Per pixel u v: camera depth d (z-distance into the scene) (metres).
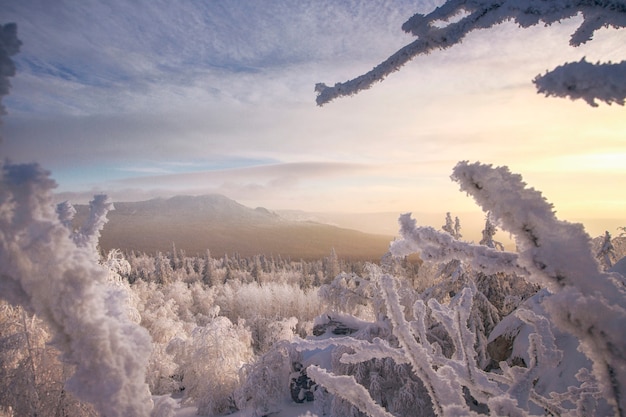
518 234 0.98
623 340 0.81
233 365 19.42
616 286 0.92
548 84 0.98
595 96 0.94
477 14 1.50
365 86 1.73
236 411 18.39
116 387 0.96
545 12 1.36
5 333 4.91
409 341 1.57
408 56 1.64
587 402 1.75
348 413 13.59
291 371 17.48
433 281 17.56
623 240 14.99
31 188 0.92
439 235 1.24
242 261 126.75
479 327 13.27
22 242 0.93
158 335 24.23
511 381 2.02
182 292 58.56
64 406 4.11
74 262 0.98
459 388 1.64
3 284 0.95
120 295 1.14
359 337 14.64
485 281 14.90
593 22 1.33
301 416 1.28
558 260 0.94
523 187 0.98
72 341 0.97
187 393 19.58
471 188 1.02
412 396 13.29
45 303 0.96
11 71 0.86
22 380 4.42
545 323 1.72
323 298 18.38
